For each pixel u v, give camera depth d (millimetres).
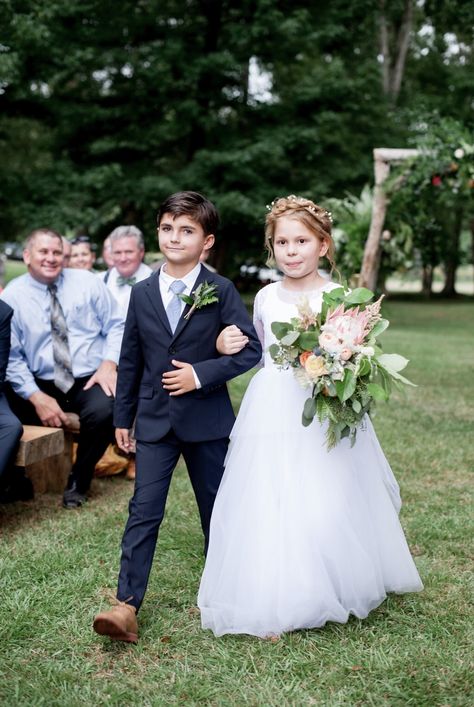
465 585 3148
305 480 2719
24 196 16500
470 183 7758
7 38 11703
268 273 22297
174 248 2770
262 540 2688
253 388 2885
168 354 2795
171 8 17188
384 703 2293
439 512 4062
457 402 7195
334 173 17094
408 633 2729
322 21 17016
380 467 2939
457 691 2357
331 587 2656
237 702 2312
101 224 16359
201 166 16375
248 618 2652
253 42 16641
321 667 2502
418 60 25734
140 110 16953
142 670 2504
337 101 17344
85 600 3010
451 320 19750
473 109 23297
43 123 17438
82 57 14984
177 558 3449
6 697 2328
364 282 8617
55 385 4332
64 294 4391
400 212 8555
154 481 2781
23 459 3803
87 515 4035
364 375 2641
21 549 3510
